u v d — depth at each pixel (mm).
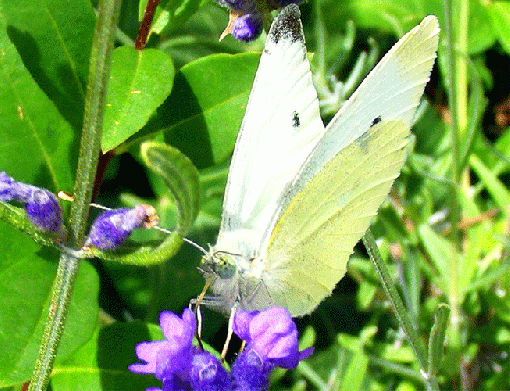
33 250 170
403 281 193
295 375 199
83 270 172
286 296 172
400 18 221
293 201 164
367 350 192
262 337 158
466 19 217
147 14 176
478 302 198
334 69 205
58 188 172
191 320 157
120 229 153
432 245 195
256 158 164
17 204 169
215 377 156
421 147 217
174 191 145
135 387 173
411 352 192
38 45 171
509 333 194
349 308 206
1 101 169
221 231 165
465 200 204
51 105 171
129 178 203
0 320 167
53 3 171
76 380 173
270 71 163
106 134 166
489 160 215
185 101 176
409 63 165
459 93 214
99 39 146
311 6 219
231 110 176
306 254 169
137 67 169
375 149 166
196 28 209
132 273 197
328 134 162
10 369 166
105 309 195
